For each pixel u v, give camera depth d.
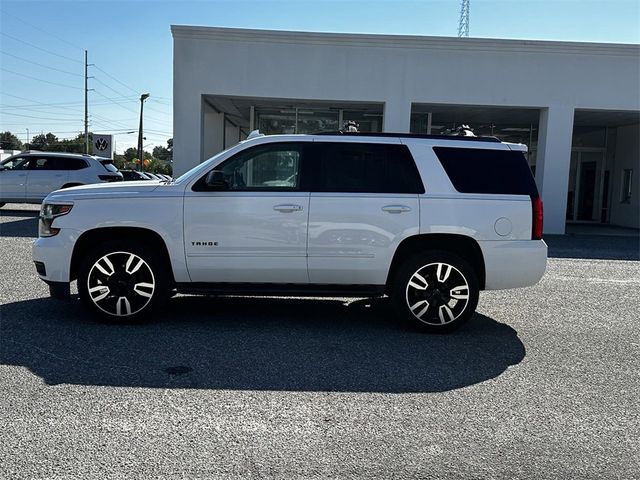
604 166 23.14
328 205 6.17
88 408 4.17
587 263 12.05
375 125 19.09
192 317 6.75
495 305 7.93
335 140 6.35
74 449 3.59
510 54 16.91
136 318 6.29
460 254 6.52
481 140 6.47
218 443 3.71
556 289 9.14
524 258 6.28
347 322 6.74
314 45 16.59
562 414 4.29
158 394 4.46
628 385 4.91
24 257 10.44
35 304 7.09
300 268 6.23
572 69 17.05
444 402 4.46
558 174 17.39
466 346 5.94
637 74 17.19
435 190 6.27
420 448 3.72
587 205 23.34
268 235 6.16
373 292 6.36
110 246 6.17
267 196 6.18
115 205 6.15
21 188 19.52
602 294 8.80
